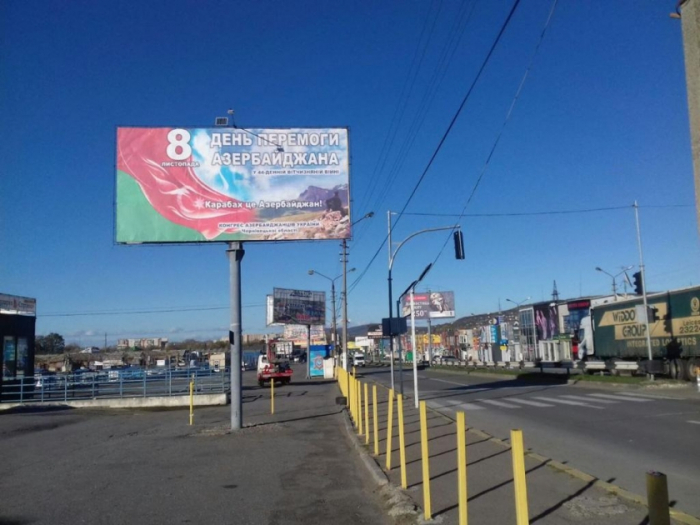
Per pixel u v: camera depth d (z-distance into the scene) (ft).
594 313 132.16
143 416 80.02
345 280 158.30
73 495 31.60
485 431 48.91
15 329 107.65
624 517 22.40
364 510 26.99
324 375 183.11
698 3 16.28
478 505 25.11
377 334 369.91
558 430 48.42
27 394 104.94
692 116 16.49
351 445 45.88
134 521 26.13
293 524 25.04
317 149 65.92
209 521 25.84
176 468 39.04
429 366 233.55
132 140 64.13
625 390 87.20
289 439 50.67
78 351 454.81
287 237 64.44
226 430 57.98
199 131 64.95
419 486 29.07
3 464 42.96
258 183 64.85
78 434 60.70
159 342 554.05
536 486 27.76
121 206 63.16
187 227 63.46
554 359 215.10
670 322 102.01
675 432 45.19
